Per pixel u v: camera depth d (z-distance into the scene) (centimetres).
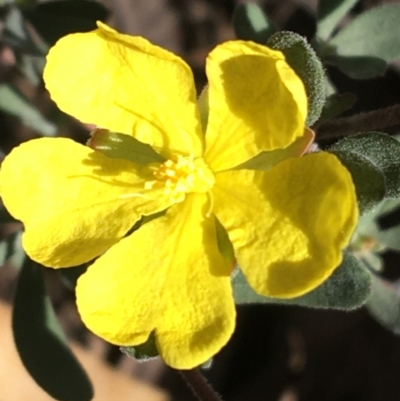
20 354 10
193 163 8
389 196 8
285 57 8
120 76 8
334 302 8
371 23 10
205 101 8
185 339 8
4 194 8
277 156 8
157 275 8
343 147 8
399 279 12
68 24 11
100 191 8
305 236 8
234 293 9
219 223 8
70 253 8
